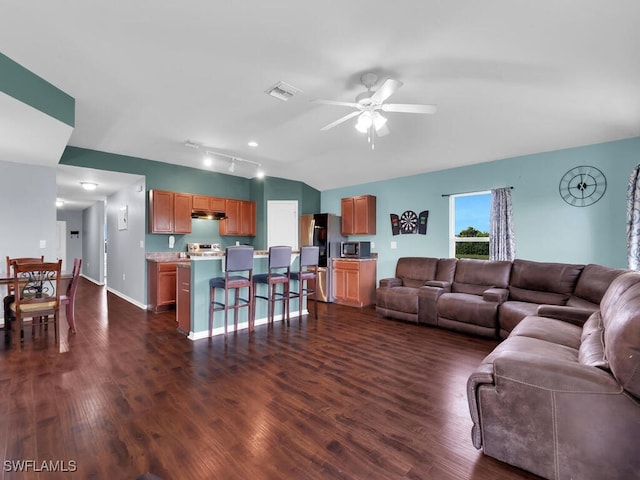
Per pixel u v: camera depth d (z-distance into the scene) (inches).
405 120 141.6
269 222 257.0
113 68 99.3
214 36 84.6
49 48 88.7
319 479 60.4
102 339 144.2
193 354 126.0
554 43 86.4
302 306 195.3
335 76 104.3
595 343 72.2
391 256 233.0
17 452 67.0
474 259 180.4
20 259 152.2
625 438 53.0
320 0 71.9
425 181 215.6
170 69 100.4
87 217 376.5
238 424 78.2
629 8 72.7
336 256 248.4
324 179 255.0
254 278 167.3
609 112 124.0
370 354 127.0
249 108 129.6
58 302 133.4
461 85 109.8
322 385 99.6
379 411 84.7
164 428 76.2
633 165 141.3
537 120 136.5
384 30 81.9
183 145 178.9
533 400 60.6
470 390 68.2
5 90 90.9
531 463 60.9
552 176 163.5
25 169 166.2
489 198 193.9
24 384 98.3
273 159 210.4
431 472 62.4
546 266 149.3
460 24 79.5
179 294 160.1
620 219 144.2
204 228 244.2
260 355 125.3
